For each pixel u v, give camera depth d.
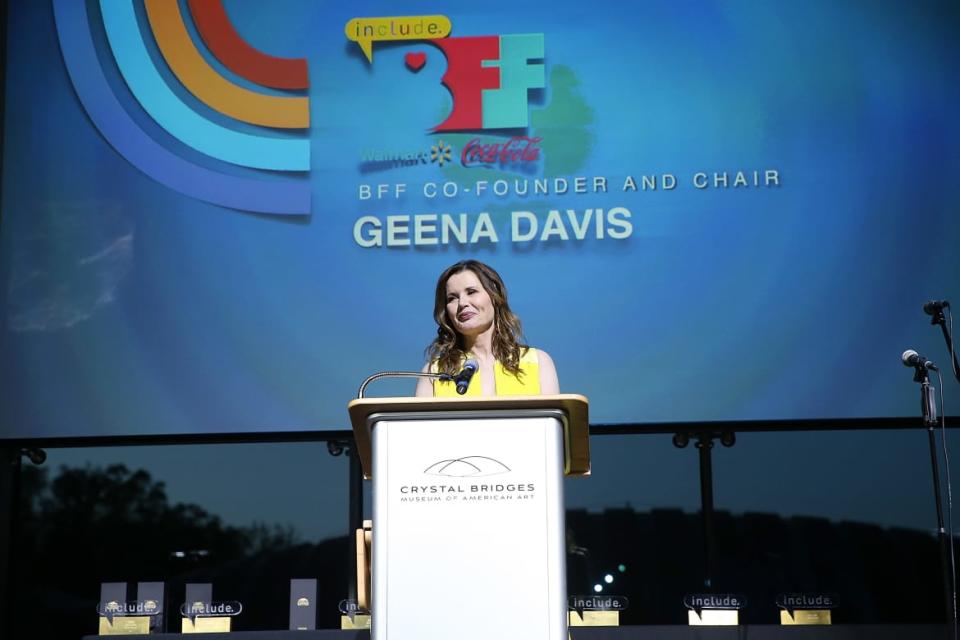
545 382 4.54
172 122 7.39
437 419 3.24
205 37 7.47
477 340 4.61
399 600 3.13
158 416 7.08
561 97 7.34
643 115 7.29
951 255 7.03
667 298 7.07
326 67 7.45
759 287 7.07
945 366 6.90
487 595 3.12
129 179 7.34
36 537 7.20
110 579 7.14
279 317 7.17
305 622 6.79
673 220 7.15
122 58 7.47
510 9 7.44
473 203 7.25
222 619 6.80
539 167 7.27
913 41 7.23
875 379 6.93
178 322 7.17
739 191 7.17
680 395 6.98
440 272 7.18
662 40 7.36
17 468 7.25
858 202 7.11
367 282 7.19
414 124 7.36
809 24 7.29
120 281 7.22
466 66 7.40
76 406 7.09
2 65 7.49
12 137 7.41
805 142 7.19
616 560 7.02
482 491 3.19
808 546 6.96
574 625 6.77
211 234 7.27
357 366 7.12
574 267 7.14
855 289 7.03
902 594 6.87
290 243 7.25
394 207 7.27
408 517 3.18
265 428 7.06
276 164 7.33
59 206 7.32
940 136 7.14
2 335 7.18
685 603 6.73
